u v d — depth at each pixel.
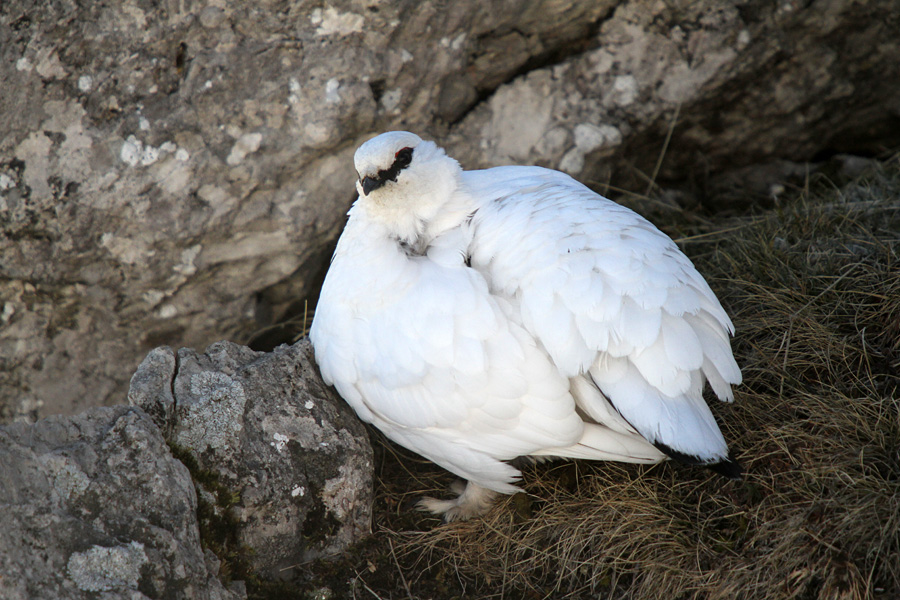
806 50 9.35
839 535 5.80
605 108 9.27
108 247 8.17
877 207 8.34
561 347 5.48
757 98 9.59
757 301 7.74
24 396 8.89
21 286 8.34
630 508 6.51
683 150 10.05
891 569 5.60
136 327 8.86
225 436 6.27
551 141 9.19
